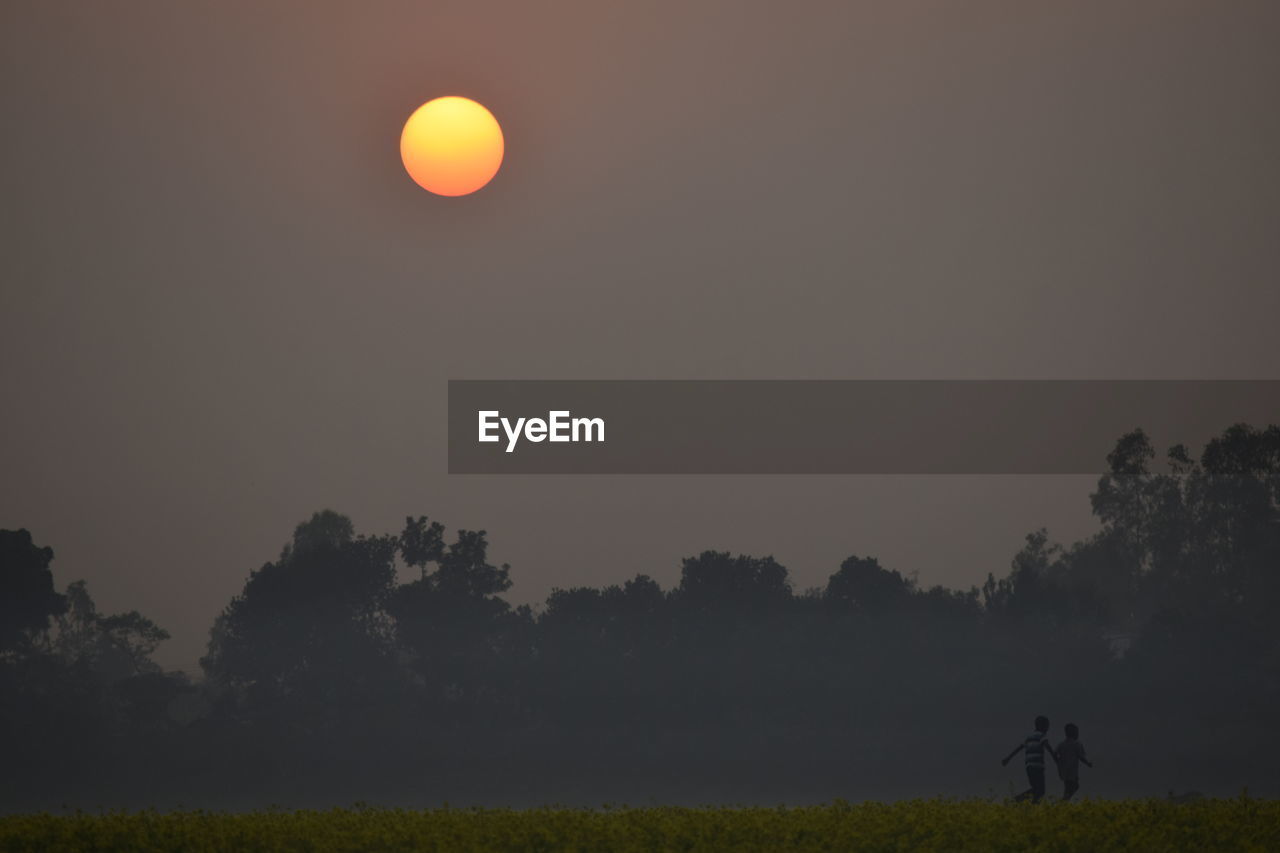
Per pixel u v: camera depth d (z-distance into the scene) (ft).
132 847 248.11
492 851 244.22
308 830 270.87
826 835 259.39
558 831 267.18
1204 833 260.83
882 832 259.80
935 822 274.98
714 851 244.42
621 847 249.96
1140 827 265.34
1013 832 256.93
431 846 245.86
